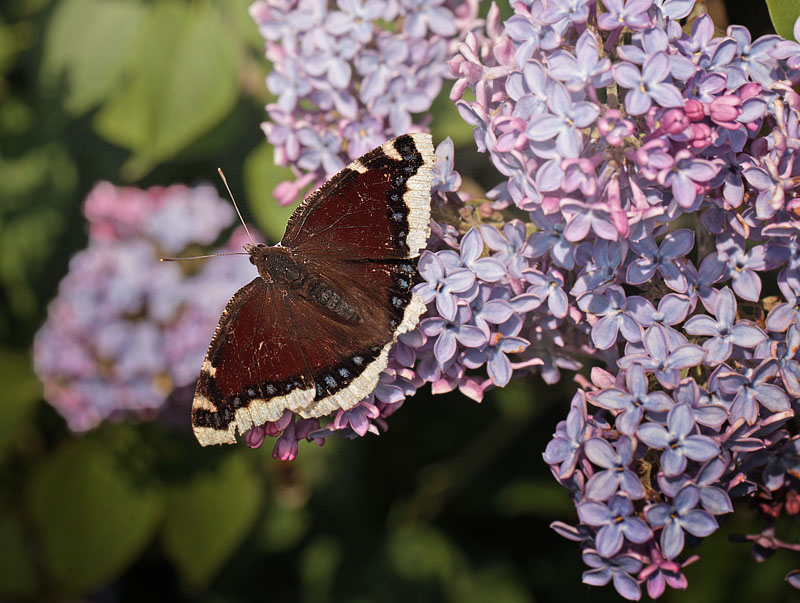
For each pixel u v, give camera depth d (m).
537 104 0.34
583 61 0.33
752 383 0.33
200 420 0.35
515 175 0.34
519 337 0.35
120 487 0.42
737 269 0.34
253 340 0.35
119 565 0.42
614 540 0.33
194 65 0.39
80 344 0.41
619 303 0.34
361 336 0.34
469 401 0.42
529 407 0.41
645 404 0.33
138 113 0.40
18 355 0.43
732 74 0.34
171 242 0.41
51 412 0.44
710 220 0.34
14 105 0.43
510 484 0.43
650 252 0.33
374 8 0.37
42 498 0.42
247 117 0.40
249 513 0.42
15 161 0.43
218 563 0.42
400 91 0.37
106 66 0.42
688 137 0.32
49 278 0.44
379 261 0.35
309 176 0.37
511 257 0.35
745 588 0.41
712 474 0.33
